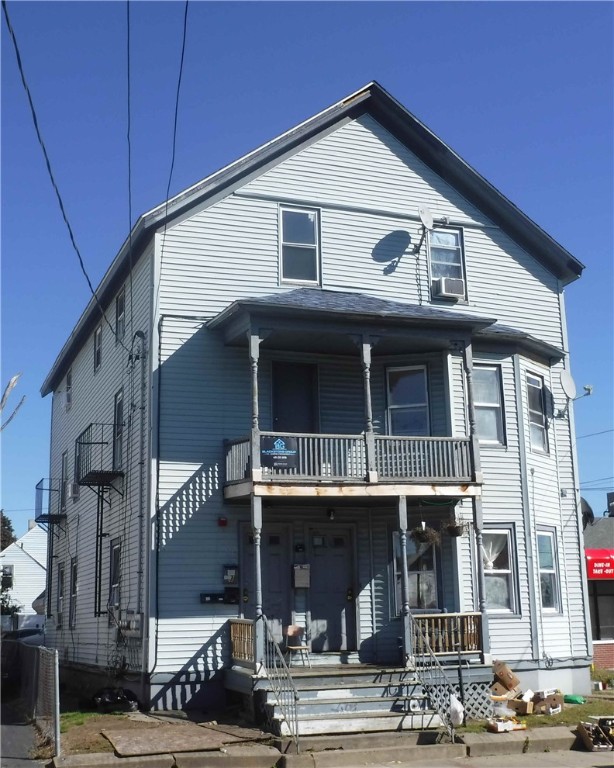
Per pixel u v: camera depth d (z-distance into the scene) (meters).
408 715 14.23
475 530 16.91
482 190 20.72
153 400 17.22
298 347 18.19
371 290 19.42
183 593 16.64
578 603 19.89
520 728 14.36
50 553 28.83
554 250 21.17
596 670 22.23
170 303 17.73
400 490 16.56
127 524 18.61
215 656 16.56
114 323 21.44
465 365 17.52
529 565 18.62
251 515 16.75
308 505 17.97
